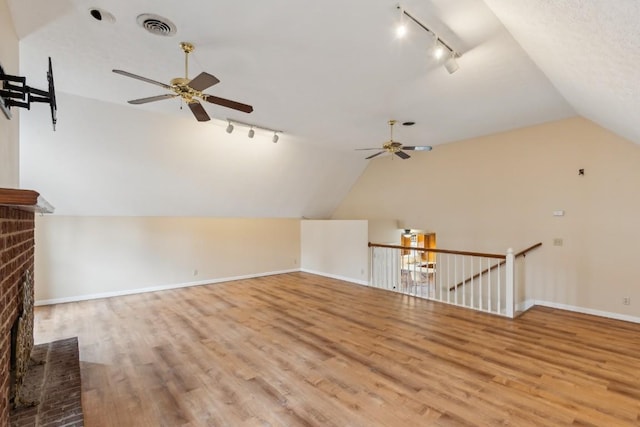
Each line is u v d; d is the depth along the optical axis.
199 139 5.27
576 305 4.69
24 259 2.42
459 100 3.94
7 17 2.19
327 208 8.62
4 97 1.92
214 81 2.42
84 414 2.30
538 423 2.18
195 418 2.27
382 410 2.34
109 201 5.41
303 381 2.75
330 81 3.40
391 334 3.80
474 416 2.26
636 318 4.20
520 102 4.00
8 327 1.85
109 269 5.60
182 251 6.36
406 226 7.02
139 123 4.62
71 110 4.07
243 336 3.76
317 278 7.20
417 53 2.81
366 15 2.28
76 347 3.05
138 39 2.65
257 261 7.42
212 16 2.31
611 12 1.38
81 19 2.38
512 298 4.40
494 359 3.14
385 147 4.63
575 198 4.70
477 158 5.81
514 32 2.41
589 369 2.93
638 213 4.20
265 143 5.96
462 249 6.03
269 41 2.63
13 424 1.87
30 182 4.62
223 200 6.59
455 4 2.16
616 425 2.15
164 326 4.10
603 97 2.83
